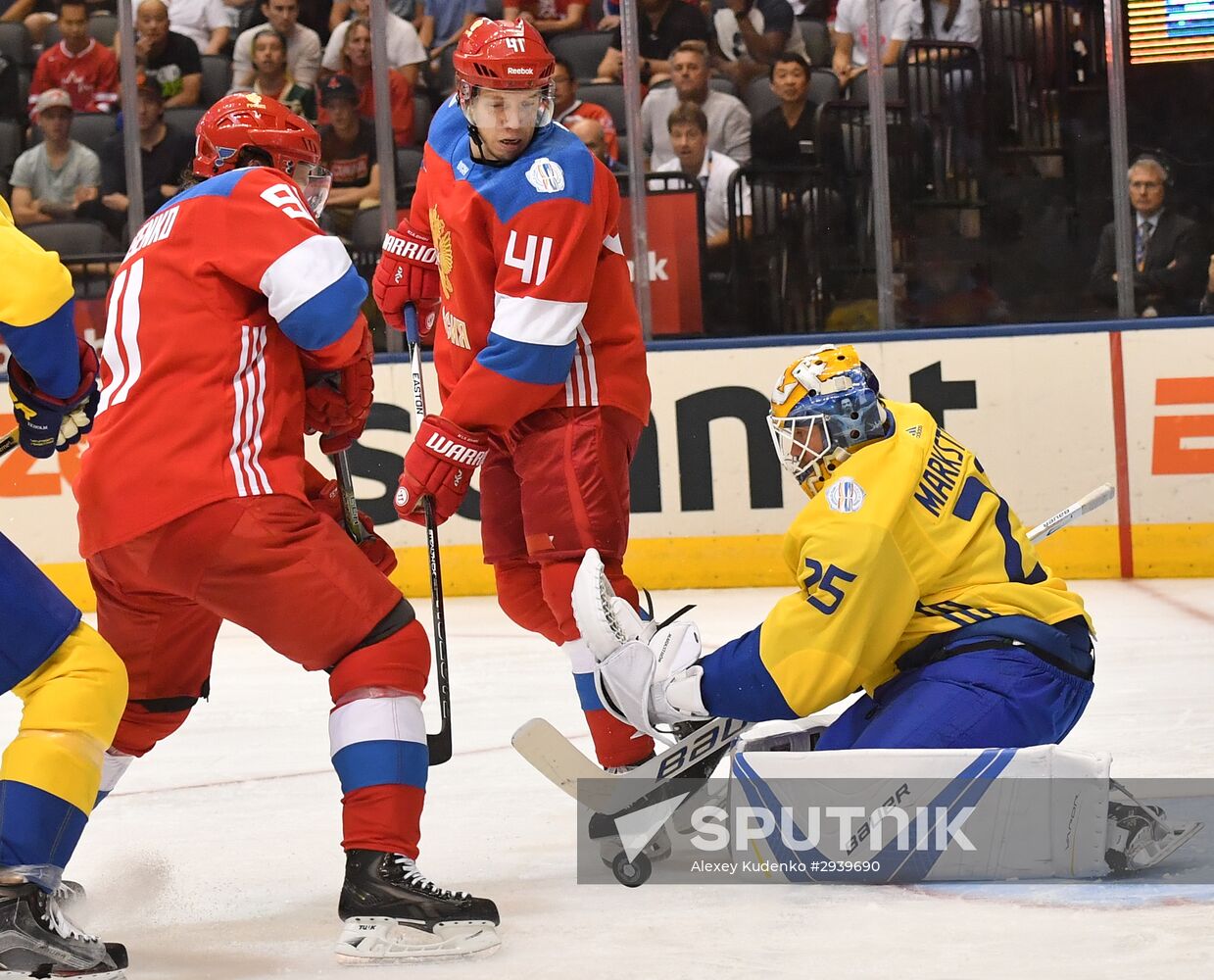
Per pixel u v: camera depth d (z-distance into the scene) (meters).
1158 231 28.30
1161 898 9.20
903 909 9.18
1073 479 25.50
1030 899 9.28
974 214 29.09
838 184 28.98
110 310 8.99
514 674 18.86
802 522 10.01
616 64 29.30
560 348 10.80
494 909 8.81
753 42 28.58
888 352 25.80
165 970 8.65
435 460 10.80
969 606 10.11
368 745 8.80
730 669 9.88
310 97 29.59
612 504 11.45
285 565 8.70
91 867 11.08
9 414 26.92
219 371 8.76
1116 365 25.28
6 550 8.16
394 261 12.59
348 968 8.55
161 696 9.83
